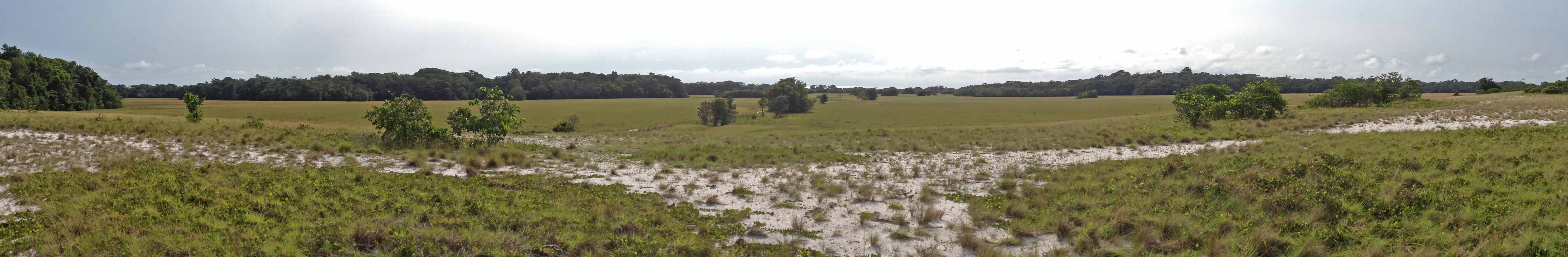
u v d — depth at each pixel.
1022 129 28.38
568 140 23.86
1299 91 150.75
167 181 8.87
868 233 7.01
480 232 6.34
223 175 9.72
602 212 7.54
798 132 40.44
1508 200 7.71
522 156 13.34
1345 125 23.64
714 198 8.71
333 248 5.88
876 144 18.98
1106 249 6.13
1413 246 6.04
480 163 12.07
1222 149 15.54
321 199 7.88
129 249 5.55
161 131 16.69
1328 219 7.06
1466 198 7.82
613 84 160.75
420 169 11.48
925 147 17.67
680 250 6.12
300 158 12.86
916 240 6.73
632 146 19.44
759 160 13.83
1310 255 5.90
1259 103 29.00
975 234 6.87
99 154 11.73
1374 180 9.30
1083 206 8.12
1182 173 10.63
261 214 7.06
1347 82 40.56
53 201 7.40
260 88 117.00
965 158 14.68
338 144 15.55
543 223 6.93
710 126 68.56
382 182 9.48
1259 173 9.98
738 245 6.42
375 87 129.25
